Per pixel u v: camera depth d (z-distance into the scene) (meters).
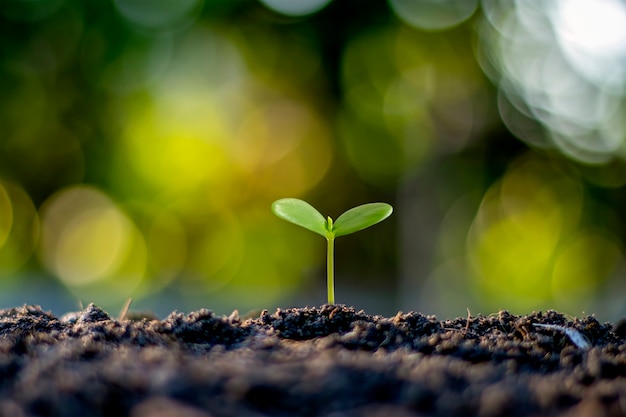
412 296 1.38
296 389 0.30
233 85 1.57
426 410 0.29
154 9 1.46
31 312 0.40
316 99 1.54
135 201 1.61
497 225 1.49
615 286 1.52
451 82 1.43
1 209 1.56
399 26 1.42
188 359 0.33
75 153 1.57
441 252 1.44
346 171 1.54
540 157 1.47
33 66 1.47
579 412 0.29
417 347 0.35
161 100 1.55
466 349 0.35
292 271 1.58
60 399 0.29
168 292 1.54
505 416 0.29
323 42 1.48
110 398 0.29
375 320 0.38
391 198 1.51
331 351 0.34
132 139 1.57
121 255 1.63
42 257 1.61
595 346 0.37
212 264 1.63
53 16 1.43
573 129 1.41
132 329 0.36
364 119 1.50
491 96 1.42
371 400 0.30
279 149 1.58
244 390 0.30
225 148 1.60
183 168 1.61
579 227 1.54
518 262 1.53
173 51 1.51
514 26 1.38
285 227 1.57
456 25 1.40
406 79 1.45
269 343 0.36
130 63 1.50
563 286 1.55
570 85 1.38
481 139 1.44
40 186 1.58
